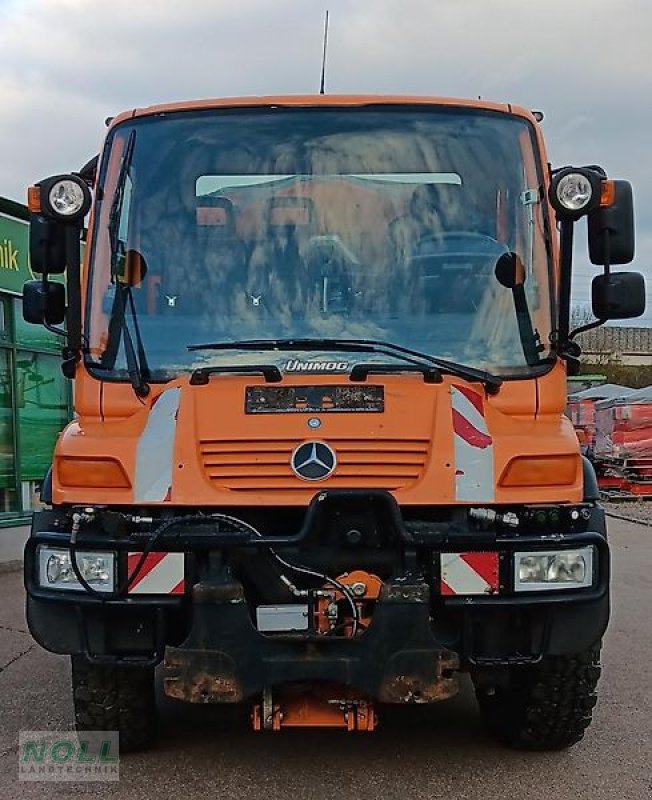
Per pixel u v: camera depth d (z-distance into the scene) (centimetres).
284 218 515
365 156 523
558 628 437
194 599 418
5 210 1245
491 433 450
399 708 611
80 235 490
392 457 438
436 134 527
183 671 419
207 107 535
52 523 451
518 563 430
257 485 434
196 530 425
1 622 879
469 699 631
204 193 520
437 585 427
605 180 484
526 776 493
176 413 451
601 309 490
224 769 502
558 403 487
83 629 439
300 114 530
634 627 868
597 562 439
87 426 476
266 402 450
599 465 2241
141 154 529
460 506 434
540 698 500
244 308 502
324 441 440
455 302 503
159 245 514
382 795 468
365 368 466
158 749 532
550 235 518
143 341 494
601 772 500
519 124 535
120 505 437
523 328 498
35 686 664
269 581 432
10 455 1286
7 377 1281
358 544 427
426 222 515
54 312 519
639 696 644
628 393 2733
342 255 510
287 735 556
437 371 469
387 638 416
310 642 418
